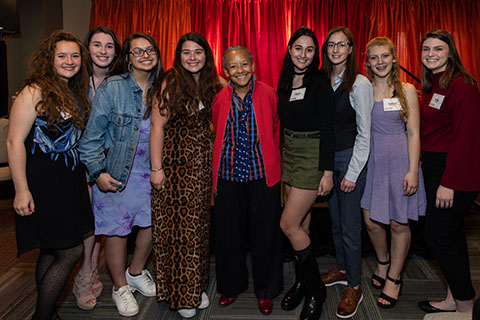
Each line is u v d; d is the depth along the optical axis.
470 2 4.55
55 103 1.66
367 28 4.66
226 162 2.02
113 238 2.10
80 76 1.87
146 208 2.12
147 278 2.38
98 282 2.38
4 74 4.19
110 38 2.01
